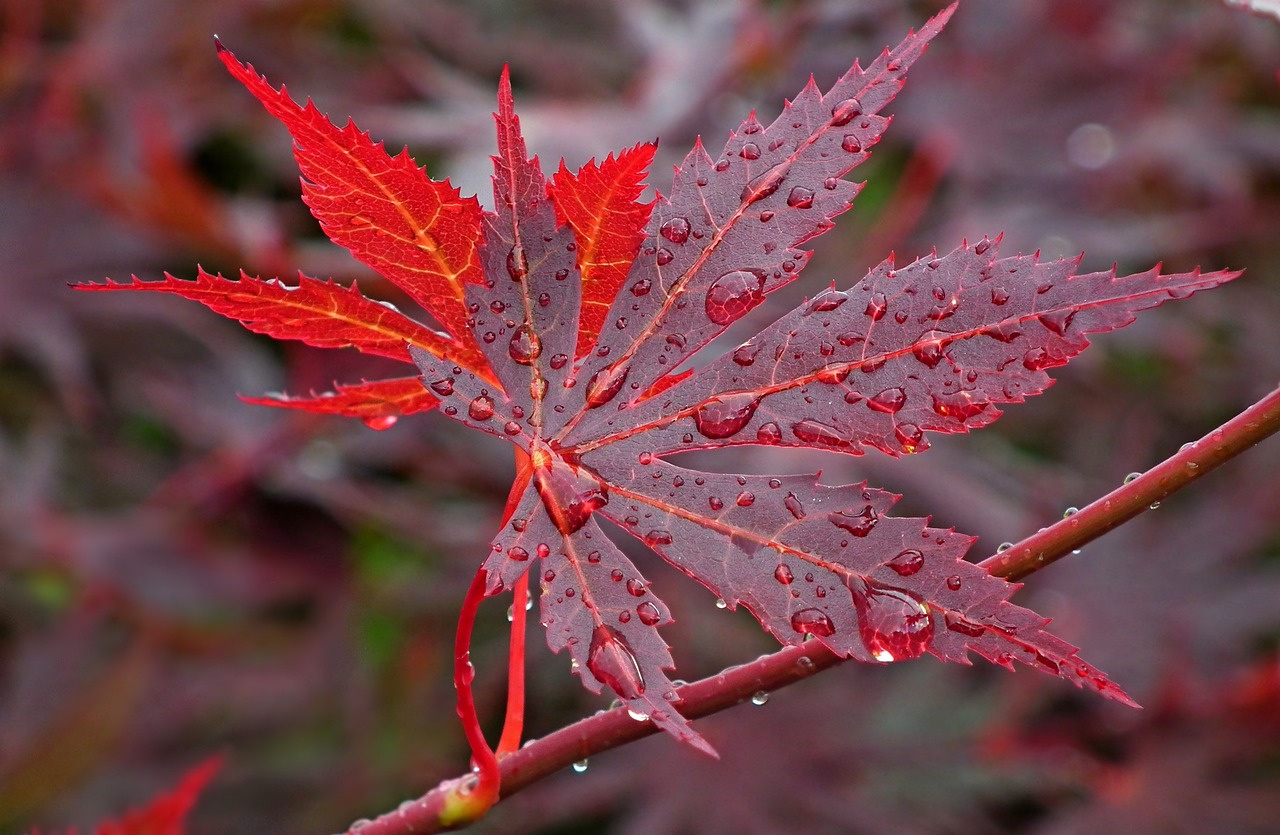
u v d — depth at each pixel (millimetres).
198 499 636
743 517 358
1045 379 352
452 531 661
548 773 373
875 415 356
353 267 596
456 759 647
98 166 611
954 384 354
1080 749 627
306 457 654
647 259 362
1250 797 603
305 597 670
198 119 671
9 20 613
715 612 649
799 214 360
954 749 620
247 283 359
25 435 652
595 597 357
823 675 650
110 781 570
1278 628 650
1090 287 352
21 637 612
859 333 357
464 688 367
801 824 593
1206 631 649
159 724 588
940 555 353
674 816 596
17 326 604
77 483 663
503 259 361
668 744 618
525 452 362
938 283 356
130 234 616
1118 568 677
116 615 604
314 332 366
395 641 670
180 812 398
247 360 676
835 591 355
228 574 634
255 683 617
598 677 354
